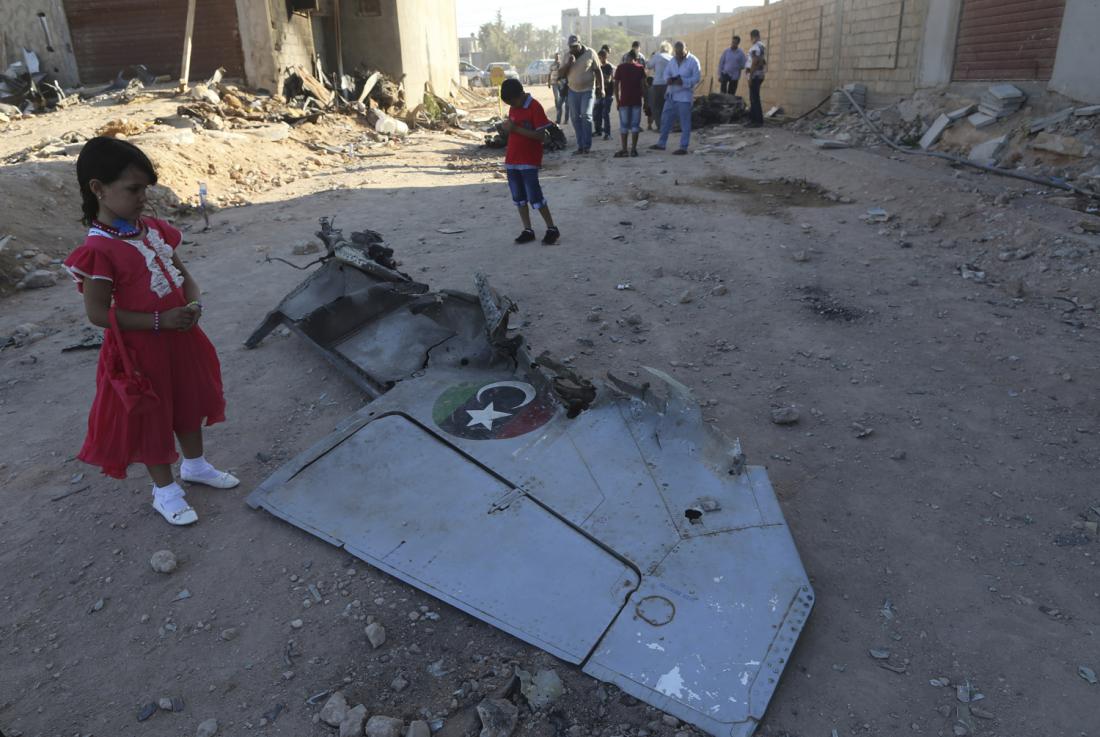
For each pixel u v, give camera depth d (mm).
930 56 12781
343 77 17344
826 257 6871
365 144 14828
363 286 5074
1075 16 9586
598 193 9977
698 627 2555
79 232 8164
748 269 6535
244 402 4387
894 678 2471
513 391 3895
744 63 18203
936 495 3402
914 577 2914
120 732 2332
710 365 4699
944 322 5316
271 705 2412
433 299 4727
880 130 13281
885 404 4195
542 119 6992
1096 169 8539
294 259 7250
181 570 3025
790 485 3492
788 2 18609
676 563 2781
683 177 11094
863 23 14852
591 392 3676
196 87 14938
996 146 10242
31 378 4781
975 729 2277
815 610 2756
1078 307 5508
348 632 2691
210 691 2471
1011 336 5035
